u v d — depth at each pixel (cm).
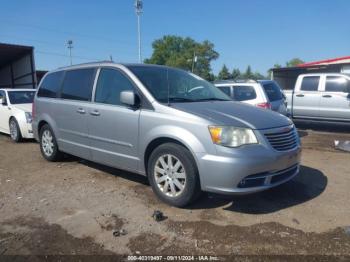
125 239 370
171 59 8675
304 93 1194
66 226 400
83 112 567
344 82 1130
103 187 529
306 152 789
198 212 434
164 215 426
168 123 443
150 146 473
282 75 2534
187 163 424
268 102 884
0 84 2717
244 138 409
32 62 1978
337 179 568
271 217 419
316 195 493
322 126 1253
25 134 907
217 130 407
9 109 959
